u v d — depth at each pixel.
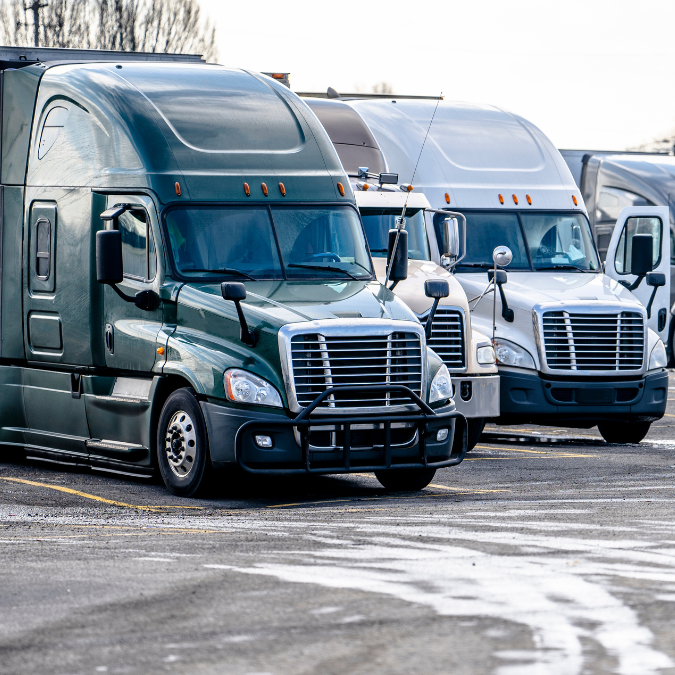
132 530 14.07
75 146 19.59
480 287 25.33
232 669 8.14
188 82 19.84
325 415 16.66
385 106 27.62
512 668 8.10
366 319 17.08
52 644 8.81
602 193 41.00
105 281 18.05
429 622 9.23
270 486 18.47
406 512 15.09
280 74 27.14
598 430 28.14
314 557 11.75
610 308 24.88
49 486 18.34
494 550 11.98
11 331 20.62
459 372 22.41
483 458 22.05
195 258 18.16
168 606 9.84
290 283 18.34
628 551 11.88
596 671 8.05
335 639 8.80
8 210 20.67
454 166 26.69
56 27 73.69
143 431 18.08
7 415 20.88
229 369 16.75
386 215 23.69
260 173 18.97
